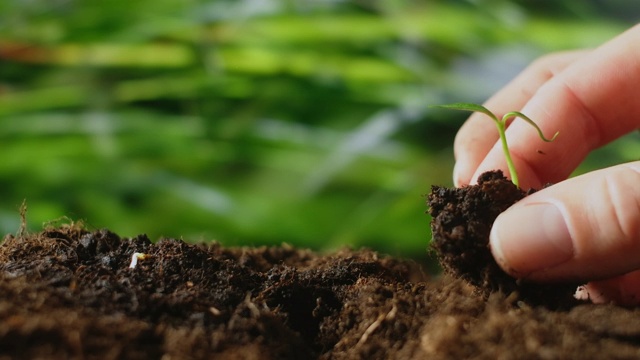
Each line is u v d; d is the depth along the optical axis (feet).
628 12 1.84
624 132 0.95
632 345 0.67
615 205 0.72
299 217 1.64
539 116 0.92
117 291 0.72
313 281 0.80
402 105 1.76
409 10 1.89
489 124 0.97
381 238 1.61
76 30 1.83
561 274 0.74
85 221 0.87
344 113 1.81
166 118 1.77
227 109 1.79
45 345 0.65
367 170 1.69
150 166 1.71
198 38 1.83
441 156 1.69
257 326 0.72
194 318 0.71
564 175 0.94
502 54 1.83
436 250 0.76
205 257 0.78
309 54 1.84
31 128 1.69
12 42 1.78
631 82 0.92
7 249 0.77
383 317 0.74
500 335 0.68
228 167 1.74
